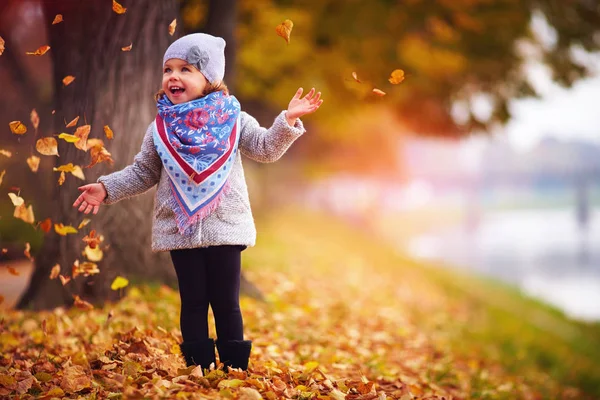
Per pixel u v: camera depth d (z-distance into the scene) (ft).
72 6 19.65
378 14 40.55
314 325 23.48
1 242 39.34
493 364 30.22
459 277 70.18
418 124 52.70
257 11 37.27
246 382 11.94
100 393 11.68
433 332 33.17
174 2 20.77
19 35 56.24
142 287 20.62
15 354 15.52
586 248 122.72
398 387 16.33
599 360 41.75
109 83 19.54
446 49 42.27
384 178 130.41
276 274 32.58
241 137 12.53
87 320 18.30
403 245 123.65
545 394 27.09
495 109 50.44
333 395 12.30
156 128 12.05
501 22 42.68
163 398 10.82
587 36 45.27
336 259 52.75
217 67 12.32
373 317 29.40
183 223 11.73
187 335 12.38
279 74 42.52
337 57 42.50
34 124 15.05
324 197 149.59
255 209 89.20
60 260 20.22
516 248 123.24
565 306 64.18
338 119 56.39
